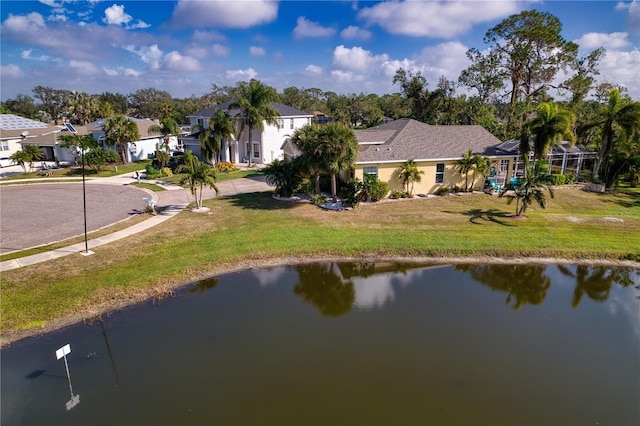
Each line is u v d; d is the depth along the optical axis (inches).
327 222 805.9
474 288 562.6
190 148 1894.7
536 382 352.2
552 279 594.9
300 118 1768.0
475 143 1121.4
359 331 441.7
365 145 1075.9
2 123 1882.4
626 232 741.9
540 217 831.1
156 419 304.3
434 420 302.4
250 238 714.8
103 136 1732.3
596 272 616.7
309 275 604.7
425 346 410.9
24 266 579.8
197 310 490.9
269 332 438.9
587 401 327.3
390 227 775.1
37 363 380.8
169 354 394.6
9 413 313.3
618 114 1060.5
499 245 686.5
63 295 500.1
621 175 1137.4
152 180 1334.9
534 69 1738.4
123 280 546.3
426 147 1053.2
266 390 338.0
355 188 922.1
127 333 434.6
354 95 4918.8
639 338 434.0
